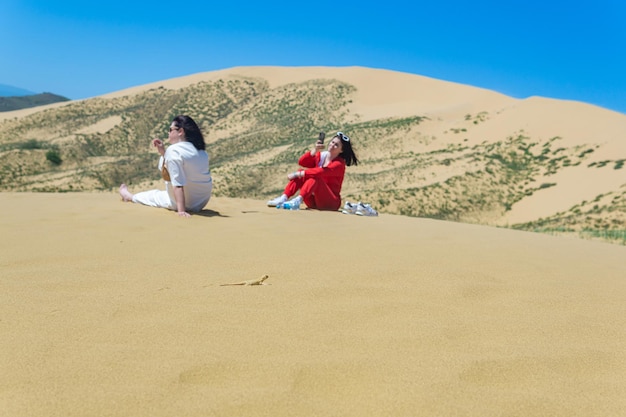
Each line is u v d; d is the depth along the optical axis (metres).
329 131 72.19
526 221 40.69
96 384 1.79
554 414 1.76
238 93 103.44
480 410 1.75
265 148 74.50
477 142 59.75
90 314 2.48
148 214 5.76
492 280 3.50
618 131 51.50
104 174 64.62
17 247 3.83
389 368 2.03
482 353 2.23
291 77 108.62
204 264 3.58
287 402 1.74
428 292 3.12
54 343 2.12
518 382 1.99
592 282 3.71
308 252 4.11
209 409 1.67
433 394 1.84
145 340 2.19
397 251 4.33
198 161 5.97
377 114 84.69
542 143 53.97
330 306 2.76
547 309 2.95
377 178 49.97
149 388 1.78
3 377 1.82
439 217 41.91
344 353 2.15
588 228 33.59
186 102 100.25
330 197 7.77
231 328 2.37
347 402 1.76
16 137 85.94
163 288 2.96
